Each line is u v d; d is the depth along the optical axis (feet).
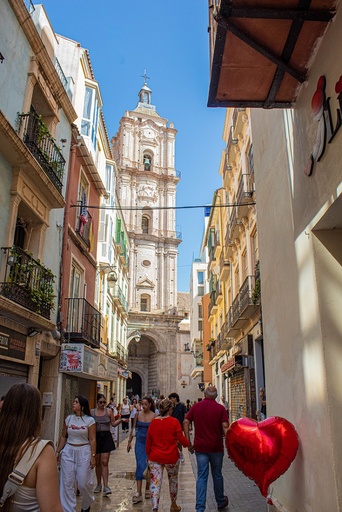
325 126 13.91
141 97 188.65
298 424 16.70
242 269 60.44
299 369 16.66
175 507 21.53
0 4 30.14
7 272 29.04
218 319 95.45
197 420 22.11
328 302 14.67
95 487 28.66
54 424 38.22
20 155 30.12
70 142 46.21
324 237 15.33
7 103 30.99
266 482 15.87
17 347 30.91
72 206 45.98
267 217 22.90
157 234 166.40
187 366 192.03
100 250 72.02
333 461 13.00
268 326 22.38
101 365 51.52
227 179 71.20
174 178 174.19
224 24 13.58
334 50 13.35
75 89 52.37
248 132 53.67
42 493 6.97
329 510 13.25
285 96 17.15
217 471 22.17
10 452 7.23
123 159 167.63
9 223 30.30
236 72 15.87
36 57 35.63
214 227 99.50
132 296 156.76
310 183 15.52
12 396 7.73
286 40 14.38
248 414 52.49
